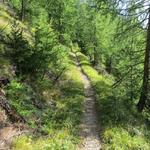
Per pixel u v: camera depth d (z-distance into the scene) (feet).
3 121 46.03
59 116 60.44
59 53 87.92
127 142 50.65
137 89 83.76
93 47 183.73
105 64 193.06
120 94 90.63
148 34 70.08
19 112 51.24
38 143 44.60
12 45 71.15
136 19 68.74
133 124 63.21
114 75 172.65
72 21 173.99
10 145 41.63
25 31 110.32
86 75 132.67
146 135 60.13
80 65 164.96
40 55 70.90
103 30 167.63
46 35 78.38
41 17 88.38
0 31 82.84
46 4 163.22
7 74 61.16
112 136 52.49
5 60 65.82
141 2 67.46
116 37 71.10
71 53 207.72
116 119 62.23
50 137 48.62
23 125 48.73
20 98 57.00
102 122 60.75
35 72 72.23
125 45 74.90
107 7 70.23
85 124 59.88
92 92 96.07
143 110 78.23
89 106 75.87
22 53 69.15
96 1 71.72
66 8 168.14
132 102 81.46
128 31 69.41
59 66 92.89
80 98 80.53
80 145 48.98
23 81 65.87
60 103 71.36
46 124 54.44
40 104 62.80
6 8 141.59
